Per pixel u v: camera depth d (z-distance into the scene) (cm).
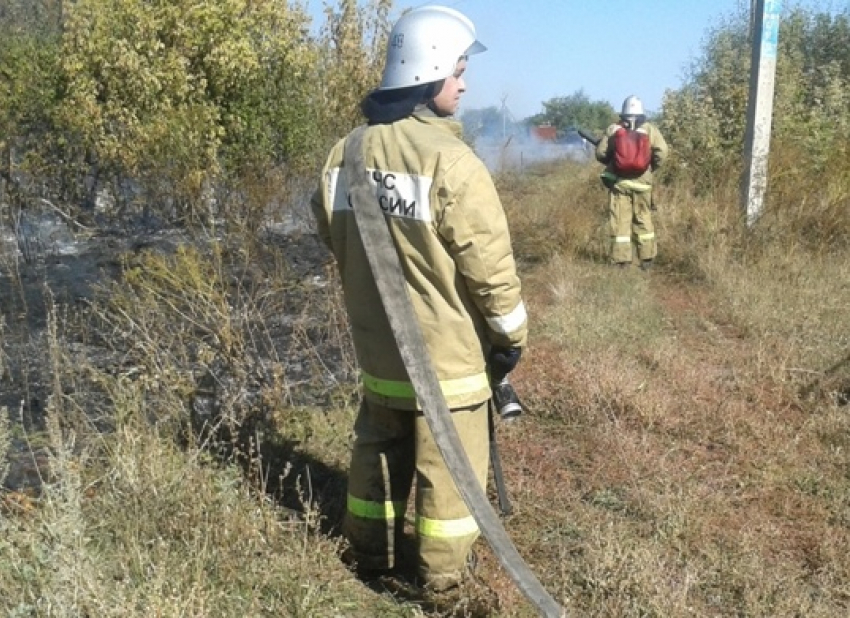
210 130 828
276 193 638
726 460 515
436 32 352
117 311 599
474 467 367
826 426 550
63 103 922
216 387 505
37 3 1273
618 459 509
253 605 346
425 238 342
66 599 316
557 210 1244
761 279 900
